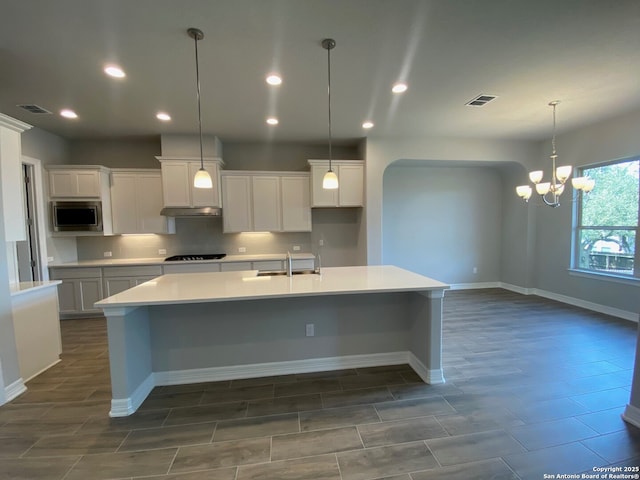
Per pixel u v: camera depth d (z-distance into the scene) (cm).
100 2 190
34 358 288
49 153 452
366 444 192
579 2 197
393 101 354
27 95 325
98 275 452
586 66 280
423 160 525
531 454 182
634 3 198
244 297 228
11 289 279
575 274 492
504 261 622
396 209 597
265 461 179
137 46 240
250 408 231
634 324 402
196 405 236
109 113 378
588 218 478
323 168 504
